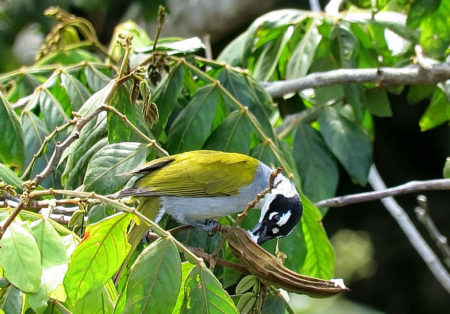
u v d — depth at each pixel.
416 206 23.67
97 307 7.51
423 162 23.58
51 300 7.57
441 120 14.55
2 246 6.92
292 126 13.30
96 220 8.77
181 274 7.23
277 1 21.59
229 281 10.30
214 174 10.08
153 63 11.00
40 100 10.78
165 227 10.62
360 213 23.80
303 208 11.05
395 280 23.56
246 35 13.23
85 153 9.59
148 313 7.11
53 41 13.18
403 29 13.27
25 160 10.52
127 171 9.02
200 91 10.84
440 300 23.34
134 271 7.17
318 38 13.05
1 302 7.36
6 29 19.39
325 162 13.11
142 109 9.95
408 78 12.98
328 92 13.22
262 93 11.66
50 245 7.20
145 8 18.45
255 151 10.75
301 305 19.67
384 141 23.62
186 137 10.63
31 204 8.14
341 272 23.72
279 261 8.35
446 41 13.07
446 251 13.52
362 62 14.04
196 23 22.08
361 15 13.45
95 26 21.17
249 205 8.07
